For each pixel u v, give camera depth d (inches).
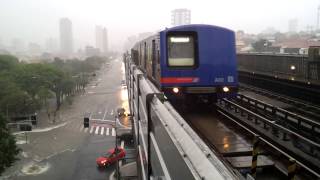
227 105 534.3
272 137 349.1
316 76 716.7
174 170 146.3
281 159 298.2
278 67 912.9
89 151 1608.0
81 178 1298.0
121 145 1421.0
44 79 2283.5
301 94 711.7
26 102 1998.0
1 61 2655.0
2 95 1945.1
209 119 438.0
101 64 6087.6
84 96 3132.4
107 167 1387.8
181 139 141.5
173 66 450.6
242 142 326.6
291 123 442.3
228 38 457.1
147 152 244.1
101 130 1999.3
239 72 1135.6
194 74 452.4
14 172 1350.9
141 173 355.3
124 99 2950.3
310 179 261.6
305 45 2097.7
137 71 475.5
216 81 457.4
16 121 1910.7
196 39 452.1
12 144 1040.2
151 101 232.1
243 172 266.8
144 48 732.7
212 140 332.8
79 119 2269.9
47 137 1838.1
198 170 112.7
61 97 2790.4
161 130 180.9
